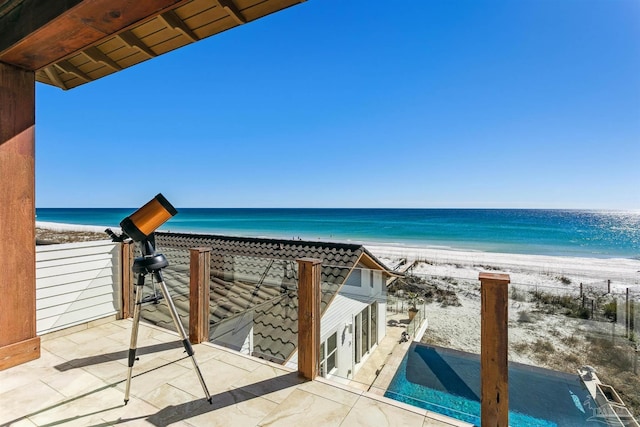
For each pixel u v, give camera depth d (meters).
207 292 3.05
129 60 2.86
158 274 2.02
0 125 2.42
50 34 2.00
